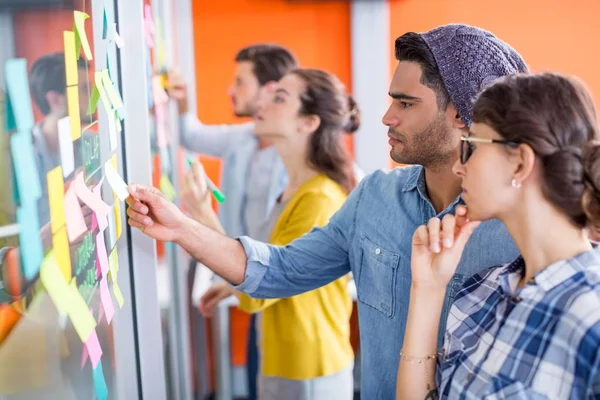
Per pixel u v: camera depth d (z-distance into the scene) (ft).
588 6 11.06
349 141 11.64
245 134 10.05
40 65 2.35
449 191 4.33
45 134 2.38
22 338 2.18
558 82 3.12
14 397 2.11
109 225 3.72
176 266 7.55
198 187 6.77
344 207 4.99
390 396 4.55
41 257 2.31
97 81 3.31
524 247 3.23
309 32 11.44
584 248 3.14
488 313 3.43
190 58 11.16
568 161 2.98
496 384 3.09
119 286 4.18
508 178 3.15
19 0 2.15
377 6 11.23
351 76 11.51
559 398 2.90
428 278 3.72
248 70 9.74
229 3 11.39
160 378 4.75
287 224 6.55
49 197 2.40
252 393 8.95
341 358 6.70
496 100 3.17
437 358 3.76
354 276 4.82
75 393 2.78
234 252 4.78
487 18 11.21
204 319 9.93
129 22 4.48
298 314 6.42
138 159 4.60
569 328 2.90
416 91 4.13
